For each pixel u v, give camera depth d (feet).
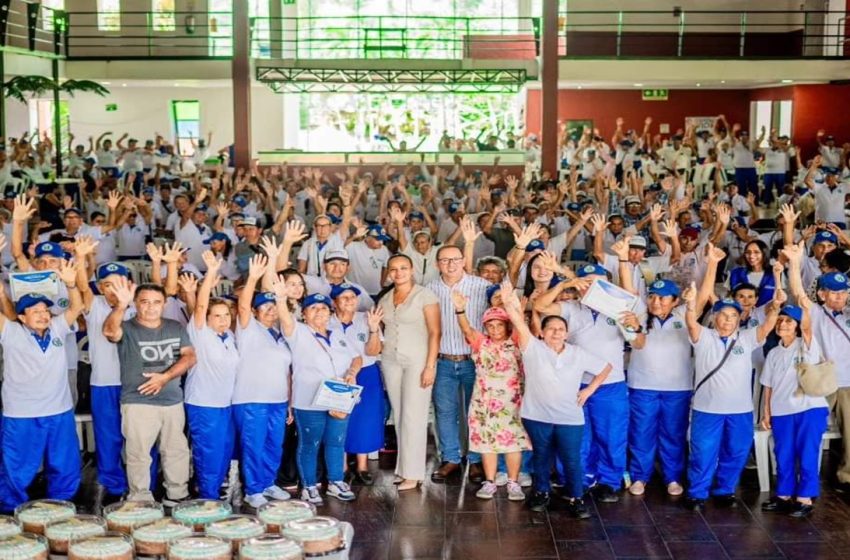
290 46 99.71
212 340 25.44
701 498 26.43
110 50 95.86
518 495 26.91
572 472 25.80
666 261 37.70
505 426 26.61
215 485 25.98
